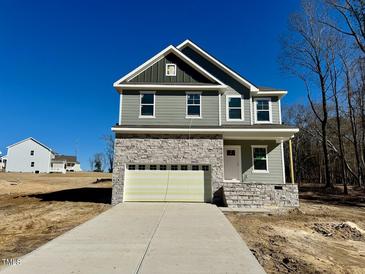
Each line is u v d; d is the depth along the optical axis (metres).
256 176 15.98
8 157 59.47
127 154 14.08
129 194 13.91
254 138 15.91
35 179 35.59
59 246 6.02
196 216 9.84
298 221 10.50
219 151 14.16
